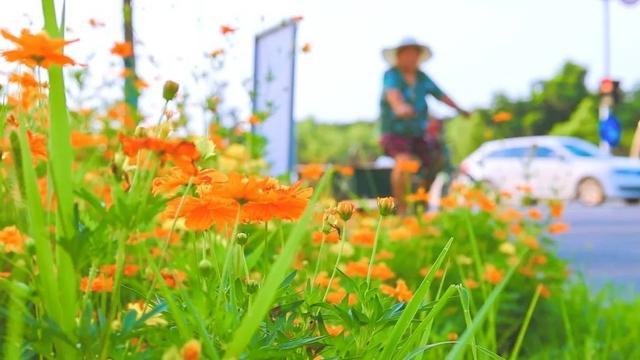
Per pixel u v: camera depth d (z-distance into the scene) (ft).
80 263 3.66
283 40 19.20
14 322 3.41
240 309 4.34
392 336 4.03
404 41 29.73
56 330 3.46
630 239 37.22
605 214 53.72
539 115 136.05
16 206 4.59
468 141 139.13
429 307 4.41
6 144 4.88
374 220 16.67
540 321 13.34
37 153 4.55
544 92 142.10
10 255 5.02
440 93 30.53
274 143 19.93
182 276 5.76
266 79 18.25
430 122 30.25
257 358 3.75
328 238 7.70
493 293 3.98
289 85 19.03
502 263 14.35
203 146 4.64
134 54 14.48
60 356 3.59
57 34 3.99
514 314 13.34
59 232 3.73
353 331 4.32
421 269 13.88
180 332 3.79
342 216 5.04
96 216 5.58
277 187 4.33
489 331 7.29
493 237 16.14
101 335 3.60
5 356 3.54
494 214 17.17
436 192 30.04
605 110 67.51
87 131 12.97
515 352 5.86
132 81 14.75
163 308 3.73
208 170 4.25
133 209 3.72
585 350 10.35
